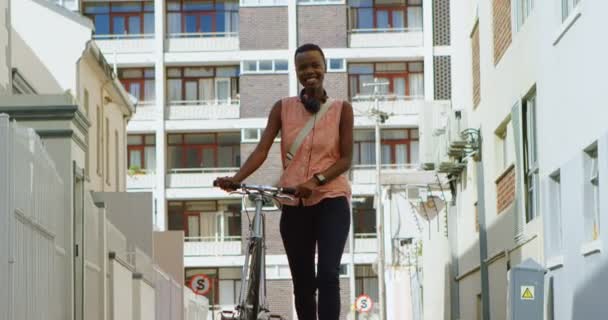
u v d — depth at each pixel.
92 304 17.53
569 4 15.36
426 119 28.23
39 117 15.48
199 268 62.53
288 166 8.56
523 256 18.62
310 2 63.72
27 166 12.45
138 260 24.30
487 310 22.45
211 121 63.22
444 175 30.28
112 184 35.62
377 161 54.69
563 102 15.34
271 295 60.91
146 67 63.59
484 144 22.41
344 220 8.41
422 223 43.19
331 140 8.52
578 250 14.66
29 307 12.55
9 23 20.75
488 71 21.78
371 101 63.44
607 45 12.77
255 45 63.56
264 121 63.00
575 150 14.64
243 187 8.19
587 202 14.34
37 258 13.16
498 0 20.62
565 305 15.55
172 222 63.06
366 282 62.53
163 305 29.28
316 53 8.52
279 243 61.09
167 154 63.53
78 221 16.12
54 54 28.72
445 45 63.56
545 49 16.42
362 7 64.19
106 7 63.62
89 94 31.47
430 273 32.34
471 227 24.67
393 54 63.47
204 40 63.62
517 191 18.92
